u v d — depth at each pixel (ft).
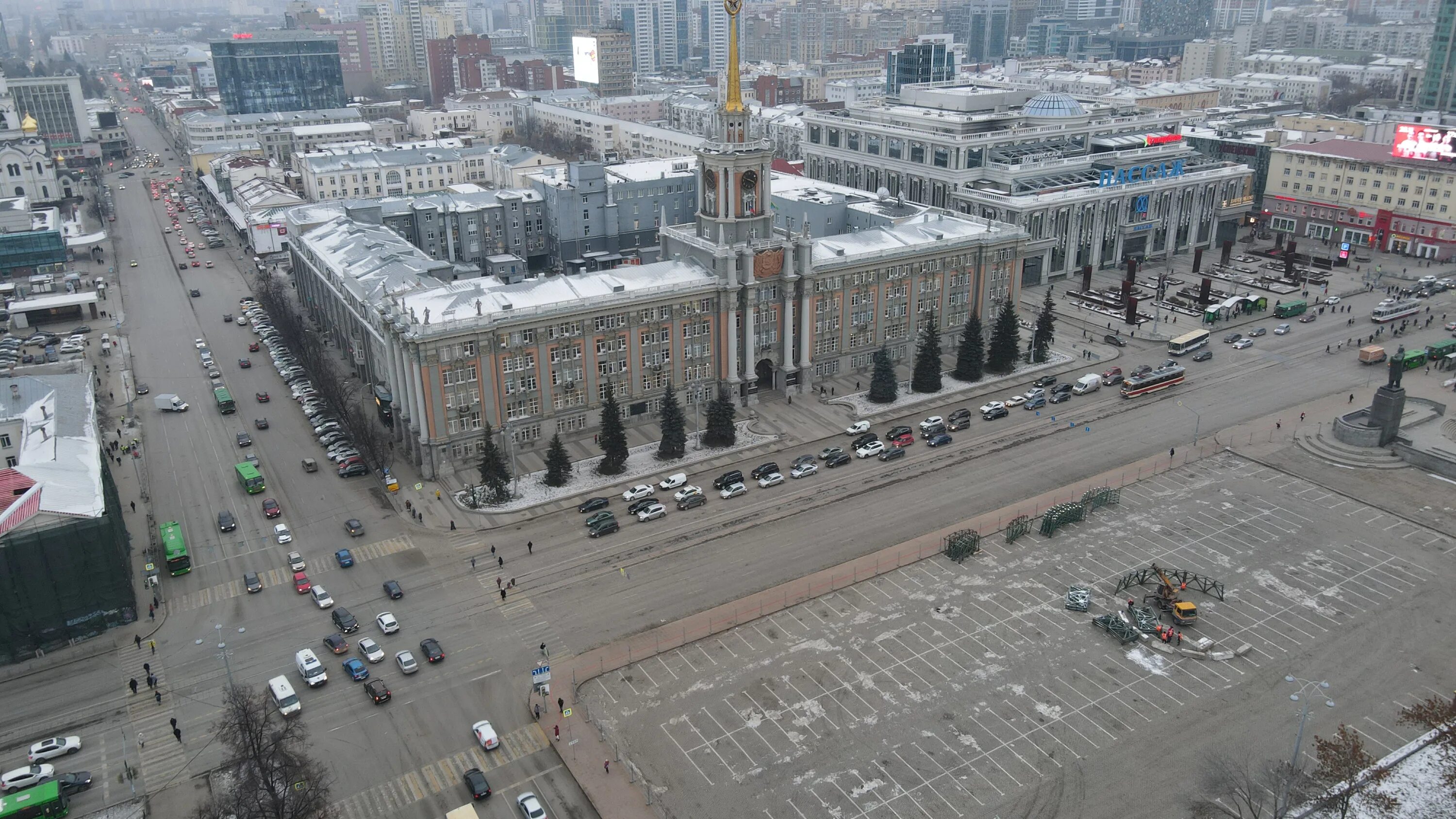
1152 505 429.79
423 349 439.22
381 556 398.62
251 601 368.07
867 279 563.89
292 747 290.56
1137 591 364.38
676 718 302.66
